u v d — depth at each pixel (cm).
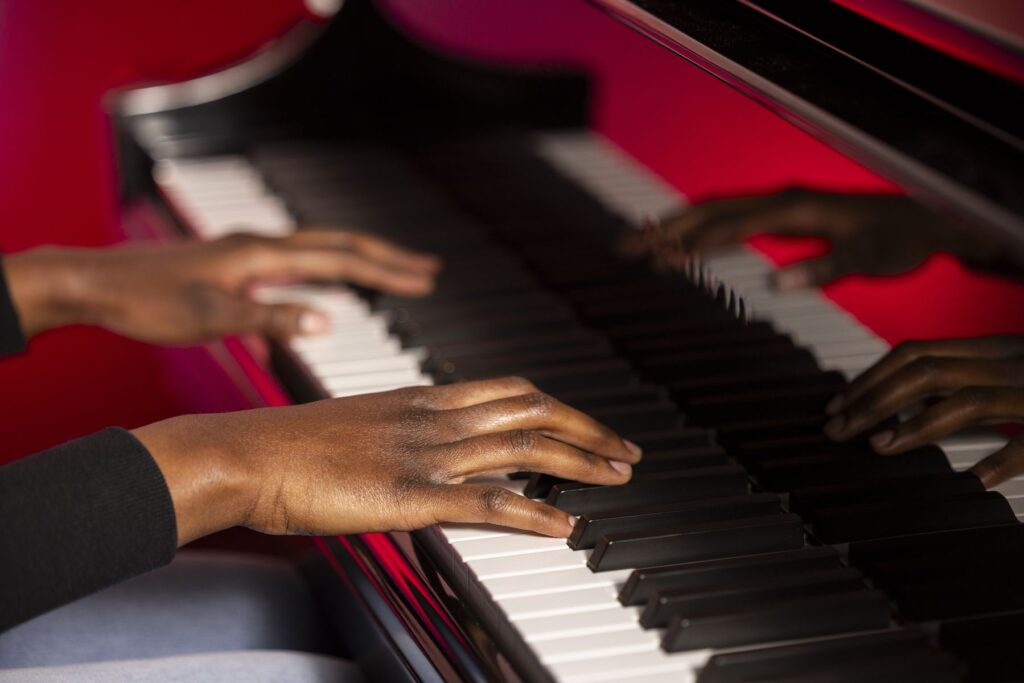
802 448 121
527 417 117
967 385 120
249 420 117
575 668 106
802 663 106
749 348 132
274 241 149
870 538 114
